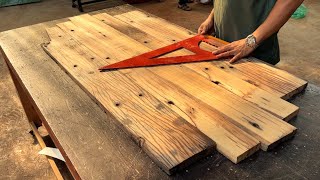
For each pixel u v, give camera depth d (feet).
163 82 3.32
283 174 2.32
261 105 2.92
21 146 6.30
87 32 4.65
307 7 12.69
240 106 2.89
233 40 4.51
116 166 2.39
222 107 2.89
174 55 3.87
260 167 2.38
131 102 3.00
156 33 4.53
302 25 11.10
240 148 2.42
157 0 14.03
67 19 5.26
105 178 2.29
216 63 3.68
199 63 3.68
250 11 4.11
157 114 2.82
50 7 13.73
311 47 9.68
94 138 2.67
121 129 2.76
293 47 9.68
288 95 3.13
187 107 2.90
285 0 3.51
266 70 3.51
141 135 2.57
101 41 4.32
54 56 3.96
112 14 5.36
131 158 2.46
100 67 3.64
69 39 4.43
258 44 3.70
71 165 2.61
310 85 3.39
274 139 2.51
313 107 3.04
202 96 3.06
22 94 5.98
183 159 2.33
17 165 5.87
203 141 2.49
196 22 11.70
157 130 2.62
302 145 2.58
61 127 2.82
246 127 2.64
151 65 3.64
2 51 4.48
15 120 6.99
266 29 3.64
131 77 3.43
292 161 2.43
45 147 5.90
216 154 2.50
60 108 3.08
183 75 3.44
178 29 4.66
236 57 3.70
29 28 5.02
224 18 4.44
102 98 3.08
